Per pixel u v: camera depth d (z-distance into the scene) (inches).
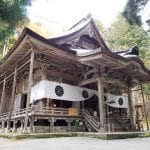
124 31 1521.9
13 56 587.2
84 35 763.4
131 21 330.0
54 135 413.1
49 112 520.1
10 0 225.9
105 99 689.6
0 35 271.1
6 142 320.5
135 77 746.8
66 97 578.6
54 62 604.7
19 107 689.0
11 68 695.1
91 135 412.8
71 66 644.7
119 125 639.8
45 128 492.1
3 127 649.0
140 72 676.7
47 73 593.0
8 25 257.9
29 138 376.5
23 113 516.1
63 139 369.4
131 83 770.8
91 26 772.0
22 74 716.7
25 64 602.9
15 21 253.1
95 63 557.6
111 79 629.9
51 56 570.6
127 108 789.2
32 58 496.7
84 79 649.0
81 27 725.9
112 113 732.0
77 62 614.5
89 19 765.3
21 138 366.9
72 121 562.9
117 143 307.3
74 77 662.5
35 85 582.9
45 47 509.4
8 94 864.9
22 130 495.5
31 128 465.7
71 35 687.7
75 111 573.3
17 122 572.7
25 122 452.1
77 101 636.7
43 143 300.0
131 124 673.0
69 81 647.8
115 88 782.5
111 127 577.6
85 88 646.5
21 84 742.5
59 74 623.5
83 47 748.6
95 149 235.6
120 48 1465.3
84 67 641.6
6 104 845.8
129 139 393.4
